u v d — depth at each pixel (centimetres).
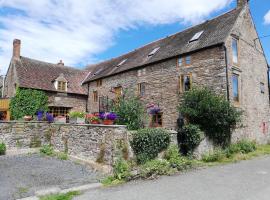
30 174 841
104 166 922
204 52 1497
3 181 749
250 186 687
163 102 1681
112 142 926
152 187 684
